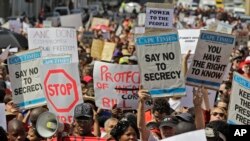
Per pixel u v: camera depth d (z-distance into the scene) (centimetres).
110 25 4459
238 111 1291
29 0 7356
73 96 1424
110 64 1483
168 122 1126
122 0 10469
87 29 3806
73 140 1198
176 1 9794
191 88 1514
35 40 1762
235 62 2320
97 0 10388
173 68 1348
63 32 1758
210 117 1408
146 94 1198
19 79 1432
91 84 1612
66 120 1424
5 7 6469
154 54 1350
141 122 1191
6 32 2364
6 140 1060
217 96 1639
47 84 1427
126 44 2873
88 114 1209
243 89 1285
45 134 1162
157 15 1858
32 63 1427
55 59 1427
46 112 1167
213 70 1440
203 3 9838
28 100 1430
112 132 1112
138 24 4166
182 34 1838
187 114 1226
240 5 10731
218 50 1438
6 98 1476
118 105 1484
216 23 3012
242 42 3597
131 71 1484
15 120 1198
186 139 935
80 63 2194
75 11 6688
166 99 1373
